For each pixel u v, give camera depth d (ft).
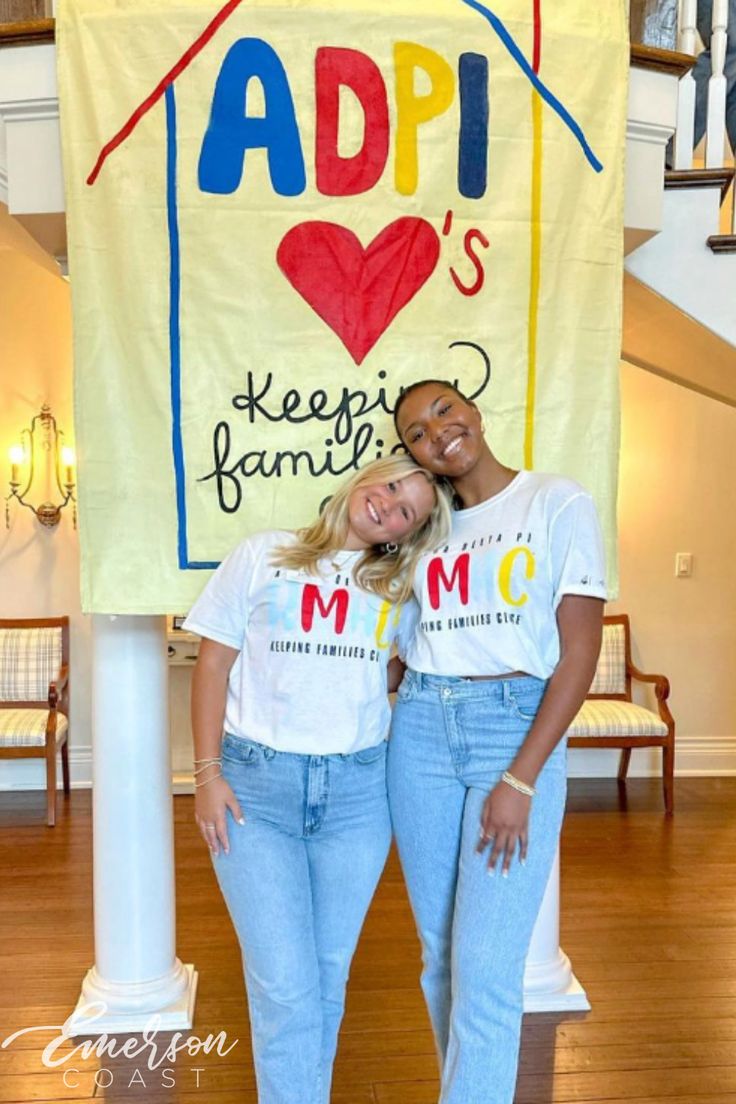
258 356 6.27
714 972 9.40
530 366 6.45
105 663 8.13
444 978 5.72
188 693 15.97
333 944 5.68
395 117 6.25
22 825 14.23
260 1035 5.40
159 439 6.26
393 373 6.34
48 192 6.81
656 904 11.19
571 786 16.39
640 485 16.79
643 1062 7.76
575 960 9.64
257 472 6.32
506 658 5.26
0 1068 7.68
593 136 6.47
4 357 15.90
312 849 5.62
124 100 6.14
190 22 6.11
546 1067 7.66
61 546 16.16
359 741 5.50
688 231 7.68
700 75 8.61
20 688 15.78
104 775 8.25
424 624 5.49
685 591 16.93
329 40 6.18
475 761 5.33
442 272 6.35
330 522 5.54
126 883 8.27
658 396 16.69
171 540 6.30
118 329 6.23
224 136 6.17
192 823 14.14
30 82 6.68
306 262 6.26
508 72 6.33
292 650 5.41
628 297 8.22
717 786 16.42
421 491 5.39
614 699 16.38
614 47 6.47
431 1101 7.22
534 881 5.32
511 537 5.30
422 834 5.53
